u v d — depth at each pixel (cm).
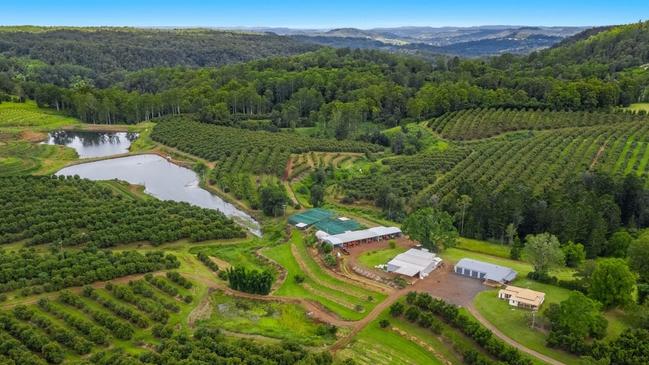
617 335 8850
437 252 12938
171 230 13825
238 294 11062
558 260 10988
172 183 19875
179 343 8931
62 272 10800
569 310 8731
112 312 9862
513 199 14088
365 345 9194
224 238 14175
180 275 11325
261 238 14588
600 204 13925
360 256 12731
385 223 15250
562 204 13725
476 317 9706
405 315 9825
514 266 12056
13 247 12562
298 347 8781
